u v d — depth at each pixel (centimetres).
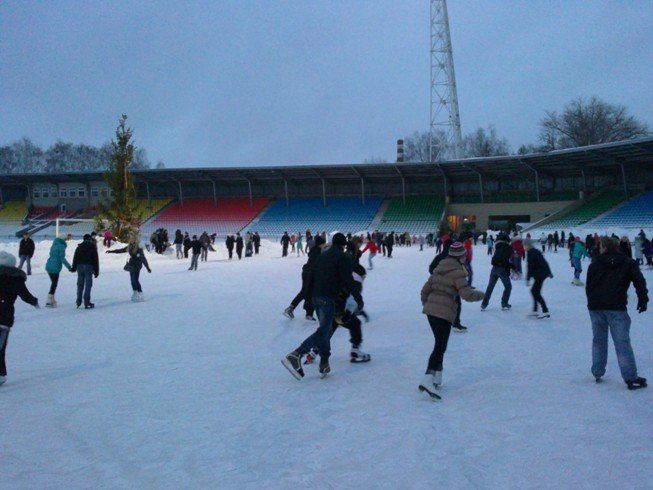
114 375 745
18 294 709
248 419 568
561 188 6062
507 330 1066
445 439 508
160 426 547
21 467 451
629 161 5369
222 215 6794
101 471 443
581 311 1309
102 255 3012
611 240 676
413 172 6300
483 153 10112
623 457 460
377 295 1658
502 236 1323
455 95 7288
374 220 6281
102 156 13188
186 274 2480
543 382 696
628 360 655
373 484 417
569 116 8100
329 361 828
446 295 650
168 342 969
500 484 414
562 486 409
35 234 6638
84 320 1209
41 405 615
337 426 546
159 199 7362
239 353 881
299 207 6775
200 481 424
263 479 427
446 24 7288
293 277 2306
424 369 773
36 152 13150
